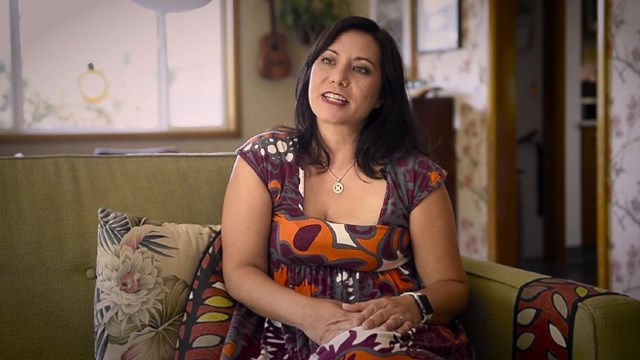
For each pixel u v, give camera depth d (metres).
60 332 1.57
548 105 5.47
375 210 1.57
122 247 1.50
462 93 4.80
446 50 4.93
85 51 5.36
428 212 1.58
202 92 5.79
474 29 4.65
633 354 1.31
